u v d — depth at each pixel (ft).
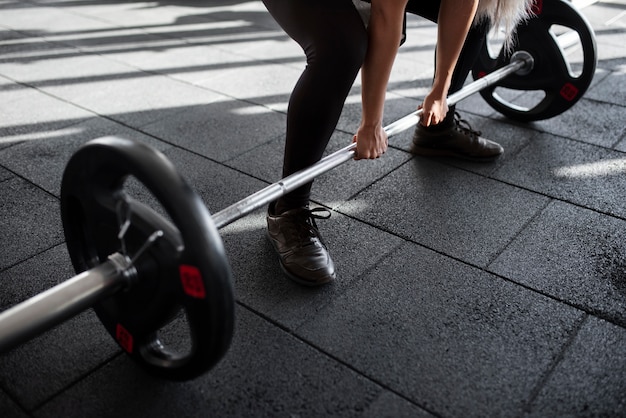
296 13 3.78
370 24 3.61
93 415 3.27
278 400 3.34
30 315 2.80
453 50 4.27
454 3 4.02
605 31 9.53
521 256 4.52
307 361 3.60
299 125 3.95
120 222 2.96
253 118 6.95
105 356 3.67
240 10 11.27
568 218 4.98
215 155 6.12
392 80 7.96
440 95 4.55
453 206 5.18
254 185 5.57
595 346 3.68
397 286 4.23
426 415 3.23
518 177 5.63
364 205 5.22
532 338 3.75
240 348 3.71
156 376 3.39
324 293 4.18
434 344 3.71
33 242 4.77
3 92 7.77
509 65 6.14
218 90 7.73
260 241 4.76
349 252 4.62
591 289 4.17
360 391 3.39
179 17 10.89
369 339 3.76
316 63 3.73
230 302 2.79
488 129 6.61
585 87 6.03
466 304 4.05
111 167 2.91
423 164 5.89
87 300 2.95
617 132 6.44
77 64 8.70
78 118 7.02
